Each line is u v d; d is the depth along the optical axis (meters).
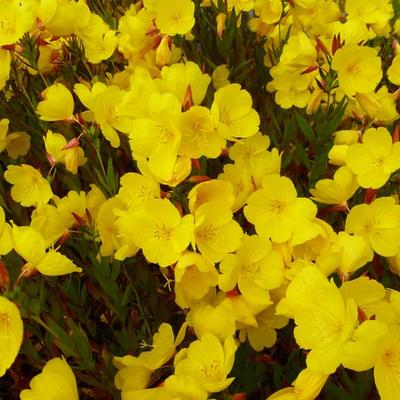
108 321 0.63
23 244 0.47
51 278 0.58
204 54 0.87
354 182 0.56
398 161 0.53
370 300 0.45
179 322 0.63
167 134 0.52
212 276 0.52
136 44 0.74
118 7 1.07
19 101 0.78
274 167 0.56
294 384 0.45
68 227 0.58
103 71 0.86
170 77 0.55
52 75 0.82
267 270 0.52
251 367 0.56
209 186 0.52
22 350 0.54
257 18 0.87
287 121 0.73
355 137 0.66
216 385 0.45
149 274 0.62
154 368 0.50
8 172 0.65
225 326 0.50
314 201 0.62
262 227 0.52
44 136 0.71
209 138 0.52
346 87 0.62
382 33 0.84
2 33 0.67
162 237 0.51
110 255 0.58
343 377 0.49
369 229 0.53
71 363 0.58
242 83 0.84
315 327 0.43
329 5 0.89
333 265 0.49
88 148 0.69
